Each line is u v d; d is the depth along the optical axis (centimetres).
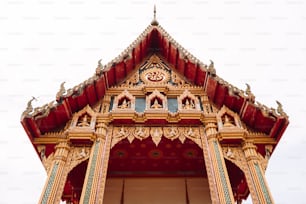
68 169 1246
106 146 1338
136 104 1573
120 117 1430
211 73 1602
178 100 1576
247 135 1383
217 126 1427
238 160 1304
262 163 1312
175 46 1823
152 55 1955
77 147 1337
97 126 1410
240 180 1571
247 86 1507
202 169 1731
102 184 1180
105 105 1559
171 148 1614
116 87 1677
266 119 1411
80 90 1490
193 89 1664
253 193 1166
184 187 1684
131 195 1655
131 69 1827
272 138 1380
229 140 1358
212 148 1327
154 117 1434
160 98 1567
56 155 1276
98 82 1575
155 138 1384
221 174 1220
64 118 1453
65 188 1552
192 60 1720
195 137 1404
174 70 1844
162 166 1720
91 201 1105
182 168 1727
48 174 1199
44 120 1390
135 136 1395
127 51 1753
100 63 1647
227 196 1141
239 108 1501
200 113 1453
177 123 1452
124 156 1656
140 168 1728
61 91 1454
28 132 1324
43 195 1121
